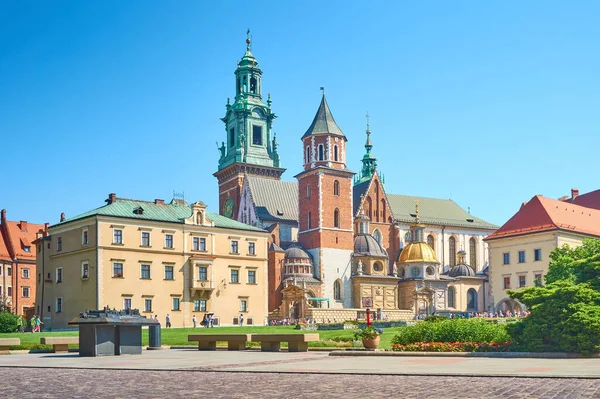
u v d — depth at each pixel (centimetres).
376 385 2206
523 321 3928
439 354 3772
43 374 2834
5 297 12631
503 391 2002
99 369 3027
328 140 13888
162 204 10600
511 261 12162
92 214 9600
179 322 10062
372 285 13550
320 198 13512
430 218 15850
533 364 3019
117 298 9538
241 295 10744
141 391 2145
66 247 10088
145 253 9869
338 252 13500
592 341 3603
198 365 3161
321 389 2112
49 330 9981
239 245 10838
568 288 3781
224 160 16300
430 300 14038
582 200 14800
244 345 4716
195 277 10244
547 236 11575
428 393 1977
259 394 2012
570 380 2277
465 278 14950
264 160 16050
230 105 16512
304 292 12300
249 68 16462
